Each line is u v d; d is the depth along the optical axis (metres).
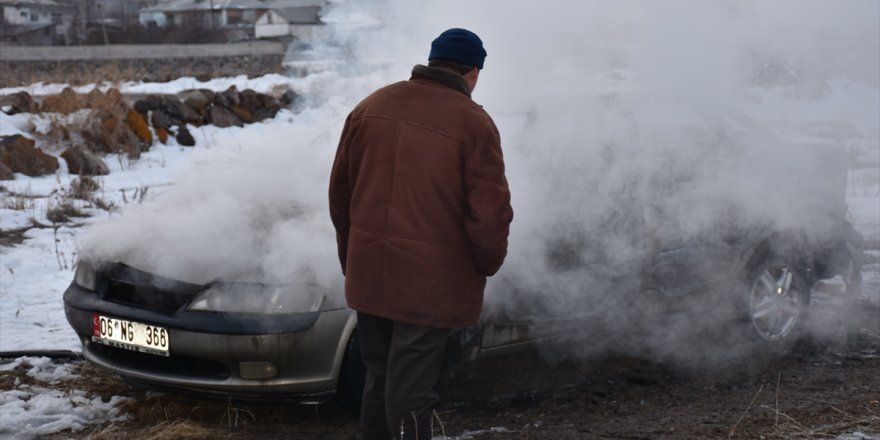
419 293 3.04
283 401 3.86
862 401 4.24
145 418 4.14
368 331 3.21
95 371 4.77
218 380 3.84
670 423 4.00
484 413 4.24
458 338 3.97
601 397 4.45
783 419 3.97
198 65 36.75
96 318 4.10
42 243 8.09
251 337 3.73
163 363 3.98
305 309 3.80
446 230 3.05
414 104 3.09
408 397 3.10
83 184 10.61
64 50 34.88
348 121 3.23
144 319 3.90
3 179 11.57
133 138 14.03
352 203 3.17
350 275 3.15
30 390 4.49
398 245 3.04
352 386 3.91
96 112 14.31
